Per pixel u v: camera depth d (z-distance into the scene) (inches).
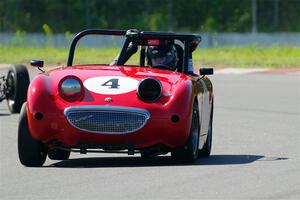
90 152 1632.6
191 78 1641.2
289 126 2436.0
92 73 1582.2
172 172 1471.5
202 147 1727.4
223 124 2487.7
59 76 1574.8
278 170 1513.3
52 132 1523.1
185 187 1301.7
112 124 1503.4
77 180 1375.5
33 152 1546.5
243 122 2544.3
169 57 1759.4
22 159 1553.9
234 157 1744.6
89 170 1501.0
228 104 3179.1
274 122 2549.2
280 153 1817.2
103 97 1517.0
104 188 1289.4
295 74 5142.7
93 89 1530.5
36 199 1192.8
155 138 1526.8
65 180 1376.7
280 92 3762.3
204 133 1721.2
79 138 1515.7
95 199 1190.9
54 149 1633.9
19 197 1210.6
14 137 2098.9
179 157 1593.3
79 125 1507.1
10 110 2760.8
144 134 1514.5
